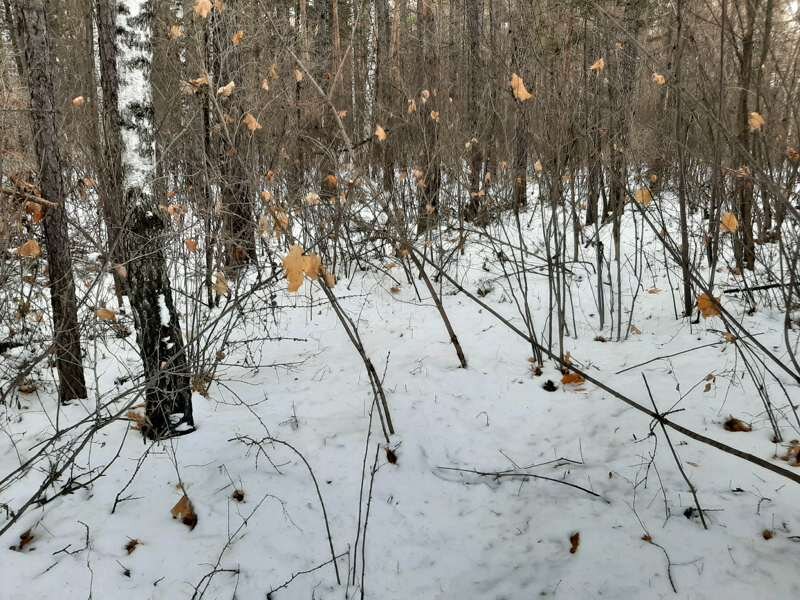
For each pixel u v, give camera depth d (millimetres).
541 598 2199
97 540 2514
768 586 2090
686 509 2537
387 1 9531
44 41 3234
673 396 3510
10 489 2842
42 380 3992
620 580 2211
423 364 4234
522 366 4129
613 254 6469
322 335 5059
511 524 2633
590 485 2812
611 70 4594
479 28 6270
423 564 2426
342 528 2625
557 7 4301
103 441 3260
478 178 6906
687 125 4152
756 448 2912
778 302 4641
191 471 2980
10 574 2330
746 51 3346
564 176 4691
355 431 3359
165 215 3975
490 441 3270
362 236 6387
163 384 3189
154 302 3109
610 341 4570
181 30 4488
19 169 3334
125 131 3000
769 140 2973
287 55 5477
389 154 6898
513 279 6035
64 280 3539
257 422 3488
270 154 5629
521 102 4371
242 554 2459
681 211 4281
